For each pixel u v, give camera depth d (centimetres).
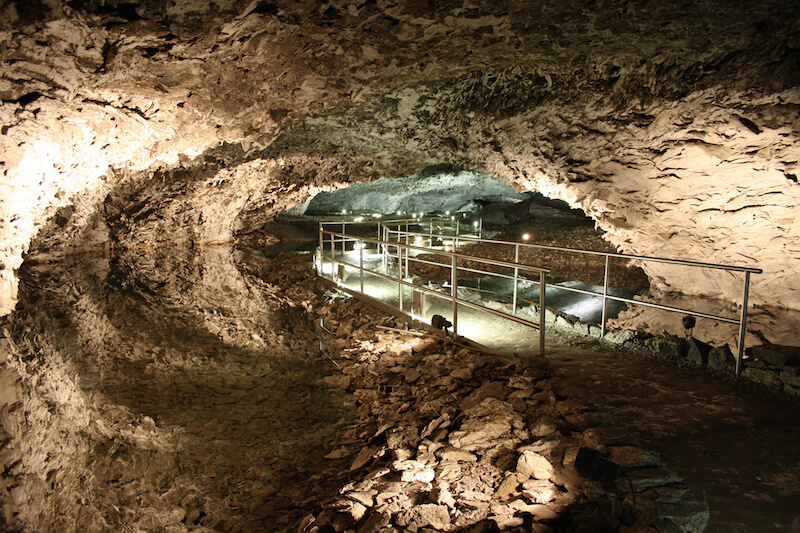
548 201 1853
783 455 304
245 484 356
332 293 927
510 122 637
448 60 424
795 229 522
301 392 521
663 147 539
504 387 432
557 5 323
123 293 891
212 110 438
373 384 526
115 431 414
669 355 496
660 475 275
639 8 330
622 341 543
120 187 1085
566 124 594
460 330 614
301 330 724
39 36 261
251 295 923
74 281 969
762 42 390
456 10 325
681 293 697
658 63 460
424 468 335
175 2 275
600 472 245
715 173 526
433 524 271
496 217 1875
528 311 695
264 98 447
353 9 312
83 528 295
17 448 280
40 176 355
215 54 347
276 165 1119
